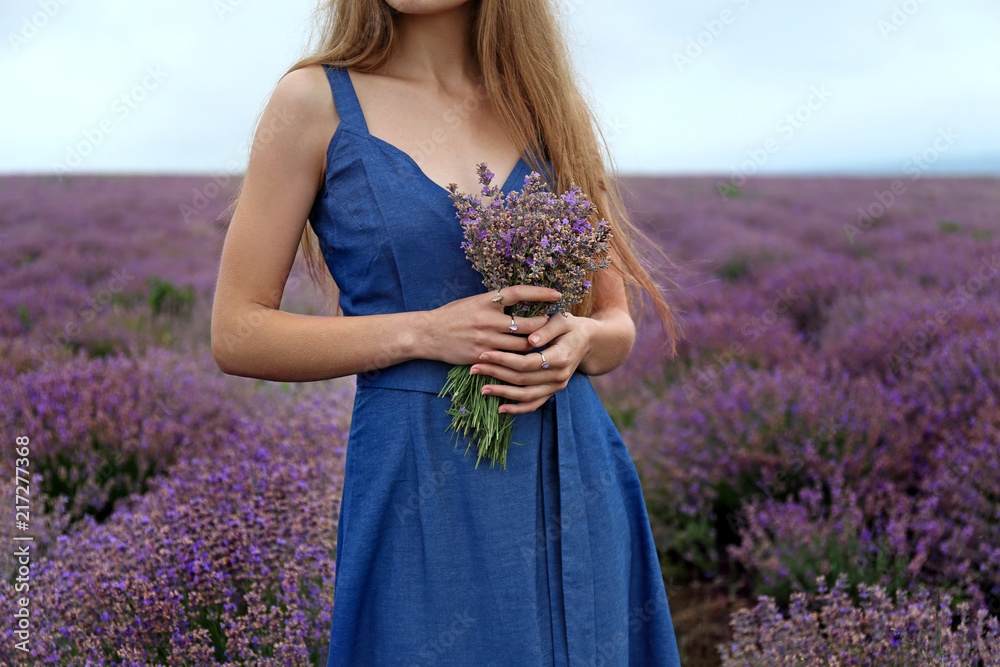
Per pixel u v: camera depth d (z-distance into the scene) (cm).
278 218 112
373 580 113
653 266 166
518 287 108
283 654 169
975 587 222
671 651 134
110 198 1059
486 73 124
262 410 371
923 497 282
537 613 113
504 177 123
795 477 317
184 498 245
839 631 194
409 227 110
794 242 862
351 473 117
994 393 319
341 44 120
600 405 134
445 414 113
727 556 308
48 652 175
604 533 121
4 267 645
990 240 717
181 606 179
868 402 336
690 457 334
